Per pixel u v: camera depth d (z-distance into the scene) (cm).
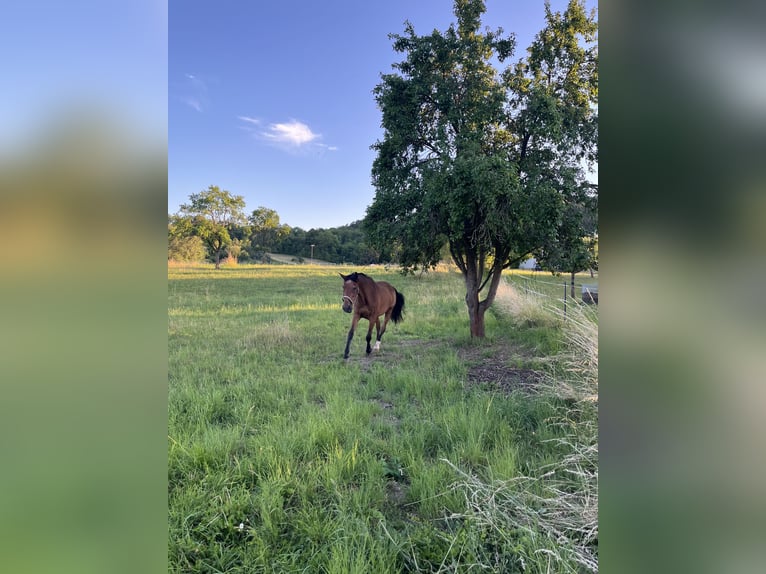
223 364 489
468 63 519
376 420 320
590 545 170
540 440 265
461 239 575
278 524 196
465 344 602
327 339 669
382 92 566
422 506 207
